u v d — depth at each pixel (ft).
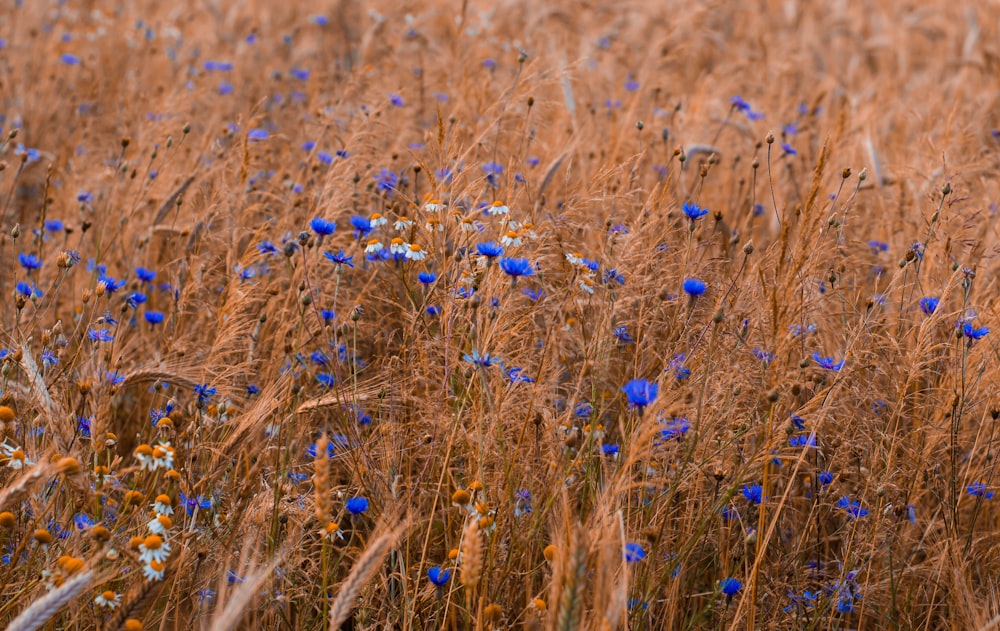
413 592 9.19
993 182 16.55
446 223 11.21
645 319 10.75
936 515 11.03
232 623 6.86
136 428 12.42
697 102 20.15
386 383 10.50
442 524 10.09
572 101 18.38
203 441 9.96
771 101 23.12
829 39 38.78
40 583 7.91
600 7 35.24
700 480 9.43
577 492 9.44
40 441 9.47
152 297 15.47
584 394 10.53
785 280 10.68
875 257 14.89
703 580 10.69
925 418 10.98
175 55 28.32
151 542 7.52
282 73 26.63
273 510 9.09
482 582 8.73
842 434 10.48
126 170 16.03
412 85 21.45
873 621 10.55
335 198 13.20
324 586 8.03
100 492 7.97
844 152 17.92
